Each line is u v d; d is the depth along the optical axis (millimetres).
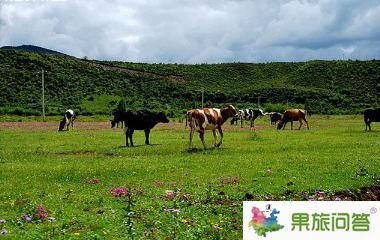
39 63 128750
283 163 21859
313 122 66188
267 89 136500
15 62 125812
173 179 18172
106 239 11000
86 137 38656
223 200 14875
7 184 17234
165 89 133625
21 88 109062
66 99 106812
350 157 23812
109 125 60188
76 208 13641
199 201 14648
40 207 13297
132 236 10977
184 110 105188
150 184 17203
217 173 19375
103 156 25828
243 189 16281
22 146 31219
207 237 11305
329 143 31125
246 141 33250
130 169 20469
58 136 39781
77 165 21844
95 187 16766
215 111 29344
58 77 121250
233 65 176000
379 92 134000
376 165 21172
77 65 139375
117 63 164125
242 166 21125
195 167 21031
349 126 54625
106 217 12625
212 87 147375
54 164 22375
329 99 125062
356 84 143125
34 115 85688
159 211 13281
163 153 26812
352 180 17875
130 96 118938
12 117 77312
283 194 15844
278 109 103188
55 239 10844
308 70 162500
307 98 126750
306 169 20141
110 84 128375
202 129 28594
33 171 20203
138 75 146500
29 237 10914
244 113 55750
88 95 112688
